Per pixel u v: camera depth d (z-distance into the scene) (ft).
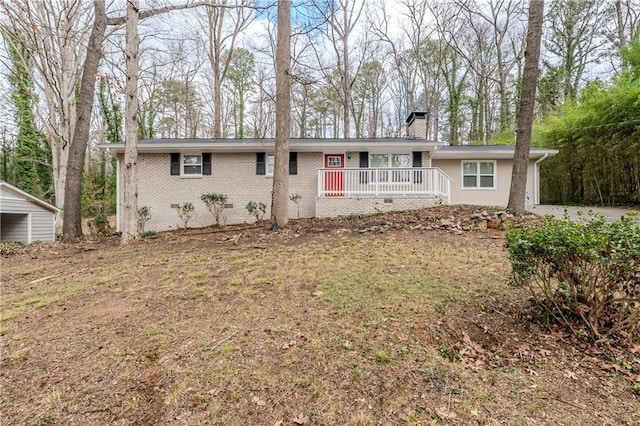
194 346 9.64
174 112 88.17
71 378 8.46
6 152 77.20
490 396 7.55
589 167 45.55
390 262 17.47
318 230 27.43
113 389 8.02
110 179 74.54
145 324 11.16
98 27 32.12
